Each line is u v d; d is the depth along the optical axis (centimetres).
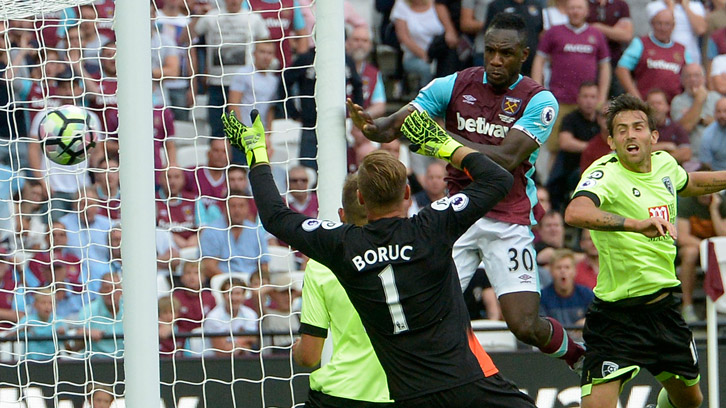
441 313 841
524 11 1883
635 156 1049
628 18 1938
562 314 1634
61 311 1590
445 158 869
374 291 836
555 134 1862
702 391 1467
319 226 853
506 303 1096
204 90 1809
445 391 832
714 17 1986
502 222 1102
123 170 1031
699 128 1917
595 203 1020
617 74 1925
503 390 848
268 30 1761
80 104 1722
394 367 844
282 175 1769
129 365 1032
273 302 1579
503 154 1045
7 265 1606
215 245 1670
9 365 1335
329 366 921
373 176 839
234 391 1416
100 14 1733
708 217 1781
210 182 1720
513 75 1073
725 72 1928
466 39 1969
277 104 1767
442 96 1098
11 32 1717
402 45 1988
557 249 1714
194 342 1545
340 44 1039
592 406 1096
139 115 1027
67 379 1432
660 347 1079
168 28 1788
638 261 1053
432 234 839
